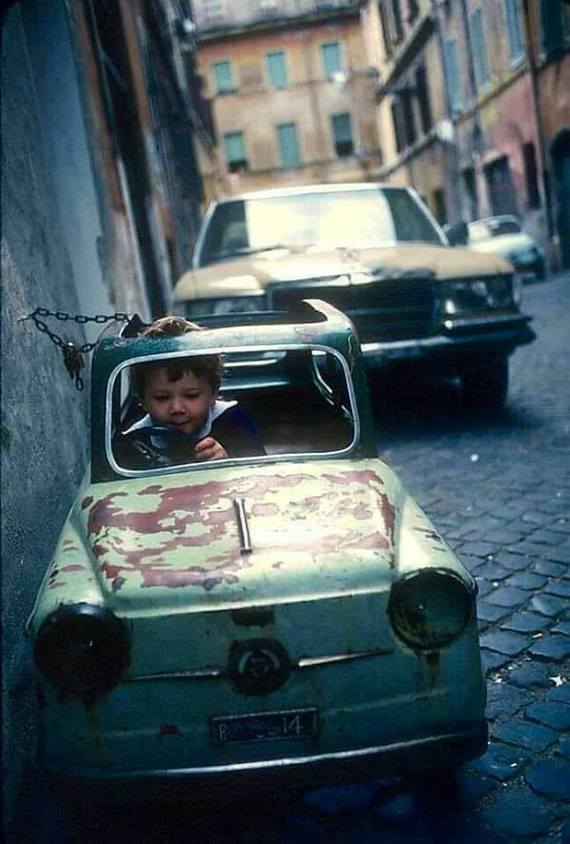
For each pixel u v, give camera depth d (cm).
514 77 1953
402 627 195
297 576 194
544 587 362
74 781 192
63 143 573
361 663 194
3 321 292
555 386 759
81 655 188
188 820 229
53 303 408
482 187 2312
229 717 192
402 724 197
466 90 2308
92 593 195
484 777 237
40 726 194
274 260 622
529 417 659
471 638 201
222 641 191
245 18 3906
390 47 3038
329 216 707
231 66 3906
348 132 3922
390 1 2902
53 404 364
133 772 191
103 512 228
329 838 218
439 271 602
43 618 189
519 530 429
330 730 194
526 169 2003
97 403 254
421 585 195
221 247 704
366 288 585
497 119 2120
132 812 232
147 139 1077
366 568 197
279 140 3947
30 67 498
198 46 3888
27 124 441
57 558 216
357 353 267
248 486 233
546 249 1948
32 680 249
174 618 190
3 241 318
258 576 194
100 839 222
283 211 715
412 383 812
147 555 204
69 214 571
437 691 197
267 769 192
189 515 220
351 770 195
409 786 237
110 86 834
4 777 210
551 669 296
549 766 240
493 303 609
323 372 316
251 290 582
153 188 1088
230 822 227
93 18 730
